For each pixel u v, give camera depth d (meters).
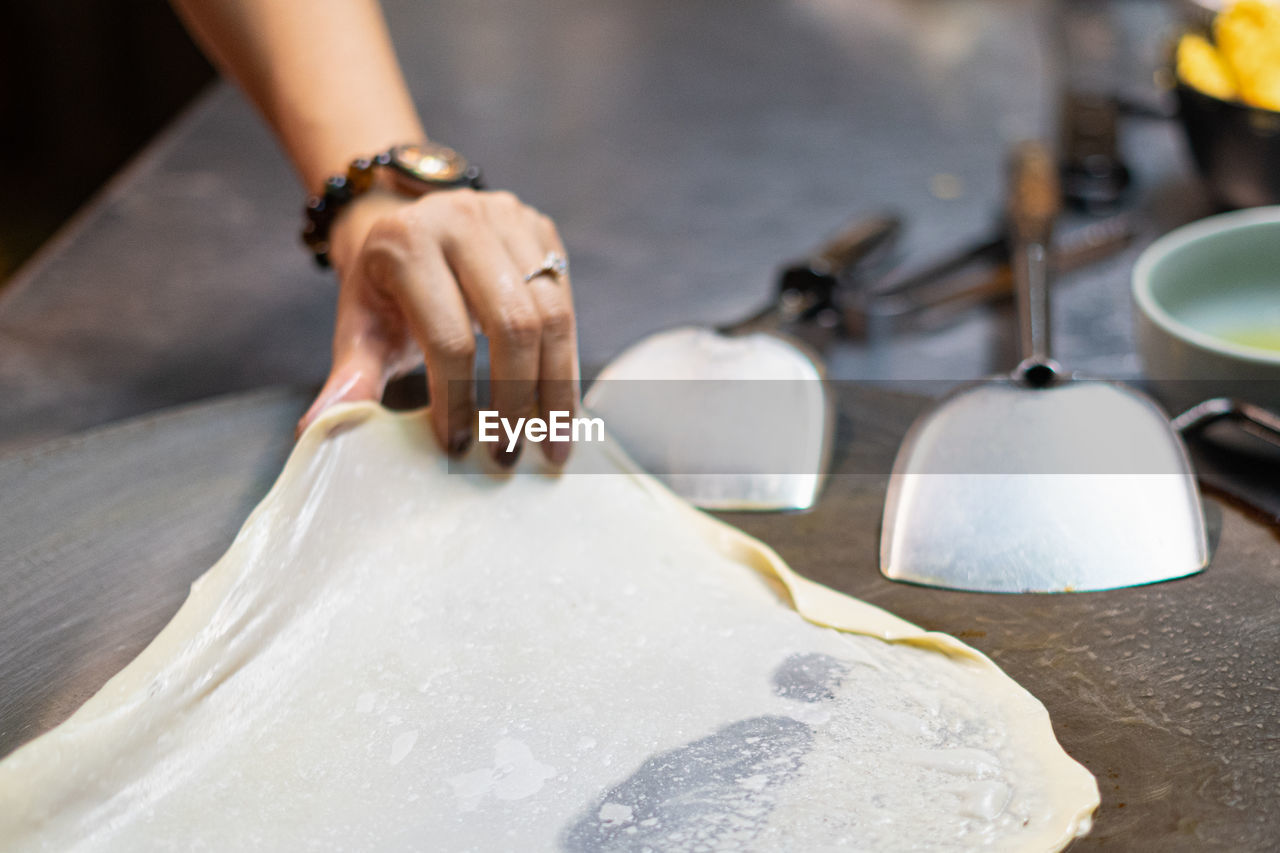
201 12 0.77
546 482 0.60
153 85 2.39
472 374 0.57
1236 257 0.73
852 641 0.53
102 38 2.32
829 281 0.82
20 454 0.65
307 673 0.51
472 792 0.47
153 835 0.45
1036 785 0.46
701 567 0.58
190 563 0.59
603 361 0.74
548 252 0.60
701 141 1.19
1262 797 0.45
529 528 0.58
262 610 0.52
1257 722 0.48
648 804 0.46
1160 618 0.53
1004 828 0.44
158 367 0.84
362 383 0.58
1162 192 1.02
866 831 0.45
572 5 1.58
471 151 1.18
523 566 0.56
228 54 0.78
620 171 1.13
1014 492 0.57
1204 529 0.56
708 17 1.53
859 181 1.08
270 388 0.76
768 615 0.55
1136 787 0.46
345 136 0.73
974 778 0.46
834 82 1.32
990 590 0.55
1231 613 0.53
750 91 1.30
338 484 0.56
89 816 0.45
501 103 1.29
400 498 0.57
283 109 0.76
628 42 1.46
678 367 0.66
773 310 0.74
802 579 0.57
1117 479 0.56
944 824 0.45
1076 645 0.52
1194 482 0.56
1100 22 1.42
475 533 0.57
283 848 0.45
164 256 1.00
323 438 0.56
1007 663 0.52
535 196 1.09
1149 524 0.55
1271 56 0.87
